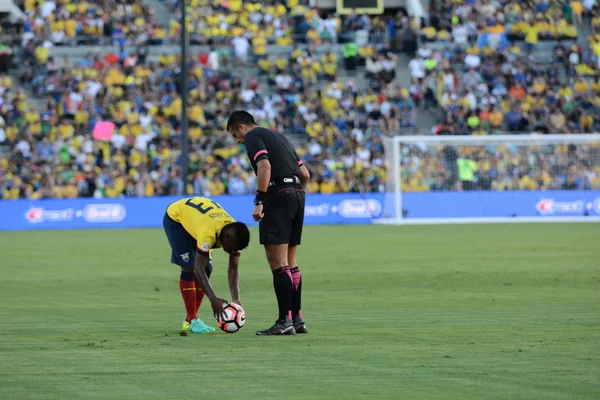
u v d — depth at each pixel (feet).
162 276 206.18
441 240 321.11
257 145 113.80
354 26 536.83
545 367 88.43
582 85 519.60
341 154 482.69
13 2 529.86
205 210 115.03
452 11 551.18
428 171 468.34
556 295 160.86
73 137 465.88
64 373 87.56
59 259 254.88
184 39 398.21
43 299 162.30
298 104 498.69
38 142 461.37
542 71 524.93
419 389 78.38
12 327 124.26
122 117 476.54
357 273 208.74
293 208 114.62
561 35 544.62
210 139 474.90
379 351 99.60
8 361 94.73
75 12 524.93
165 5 554.05
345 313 138.00
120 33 524.52
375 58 518.37
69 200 425.28
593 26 545.44
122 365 91.86
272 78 514.27
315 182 468.34
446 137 443.73
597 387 78.54
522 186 463.83
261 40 525.34
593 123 510.17
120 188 451.53
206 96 492.95
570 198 460.55
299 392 77.77
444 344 104.27
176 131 476.95
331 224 436.35
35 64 496.23
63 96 480.23
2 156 462.60
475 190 463.42
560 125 506.48
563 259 240.94
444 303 150.41
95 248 296.71
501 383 80.59
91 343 107.14
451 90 508.53
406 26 532.73
